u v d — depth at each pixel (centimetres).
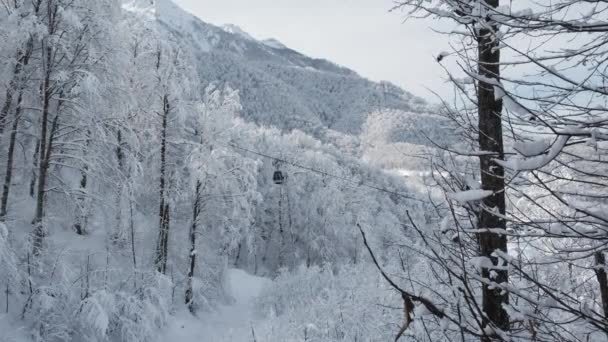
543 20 219
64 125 1548
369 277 1402
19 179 1728
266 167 4253
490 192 236
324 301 1320
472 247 430
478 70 346
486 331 250
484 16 253
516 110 209
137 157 1781
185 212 2130
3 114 1438
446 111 399
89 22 1438
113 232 1759
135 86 1897
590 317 221
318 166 4412
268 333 1237
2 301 1233
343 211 3912
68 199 1612
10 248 1238
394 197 5600
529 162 184
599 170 259
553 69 217
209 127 2036
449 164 330
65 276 1309
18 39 1298
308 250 3925
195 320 1886
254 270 4094
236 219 2183
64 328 1252
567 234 237
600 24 206
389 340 949
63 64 1445
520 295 239
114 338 1415
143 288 1605
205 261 2236
